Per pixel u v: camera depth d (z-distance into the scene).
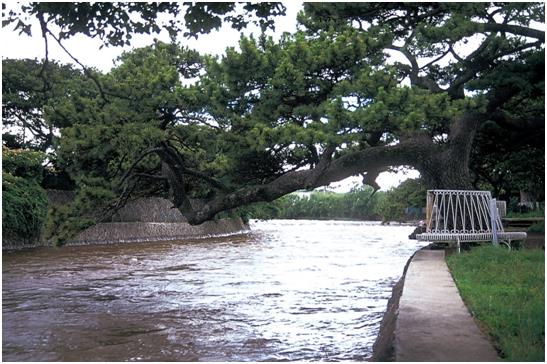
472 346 5.05
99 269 18.73
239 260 21.94
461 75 16.17
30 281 15.77
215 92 13.29
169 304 11.91
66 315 10.79
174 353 7.85
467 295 7.25
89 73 13.62
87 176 14.84
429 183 14.82
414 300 6.95
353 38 12.40
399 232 49.91
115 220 33.97
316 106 12.69
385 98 11.37
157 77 14.22
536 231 19.80
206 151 16.11
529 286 7.74
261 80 13.18
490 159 23.80
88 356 7.76
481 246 12.26
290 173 13.98
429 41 13.74
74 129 13.70
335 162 14.09
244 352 7.85
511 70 14.31
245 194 14.07
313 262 21.03
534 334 5.36
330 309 11.09
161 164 15.64
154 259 22.34
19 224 25.62
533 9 14.23
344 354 7.61
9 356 7.80
